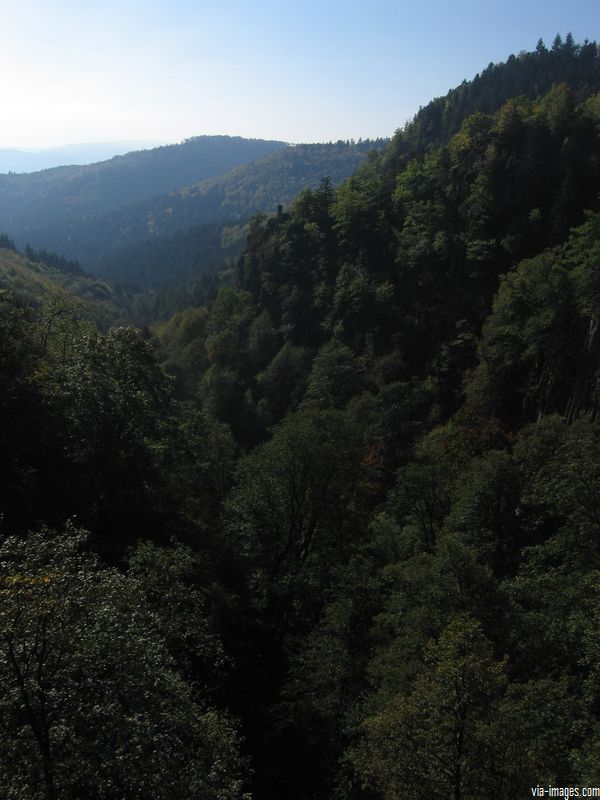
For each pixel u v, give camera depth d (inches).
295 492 1518.2
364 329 3614.7
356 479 1592.0
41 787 463.5
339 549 1609.3
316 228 4274.1
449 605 933.2
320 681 1126.4
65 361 1626.5
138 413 1373.0
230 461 1908.2
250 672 1239.5
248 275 4977.9
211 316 4672.7
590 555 1035.9
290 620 1469.0
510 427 2598.4
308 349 3914.9
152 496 1397.6
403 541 1769.2
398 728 629.0
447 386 3080.7
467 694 600.4
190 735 595.5
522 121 3565.5
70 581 538.0
